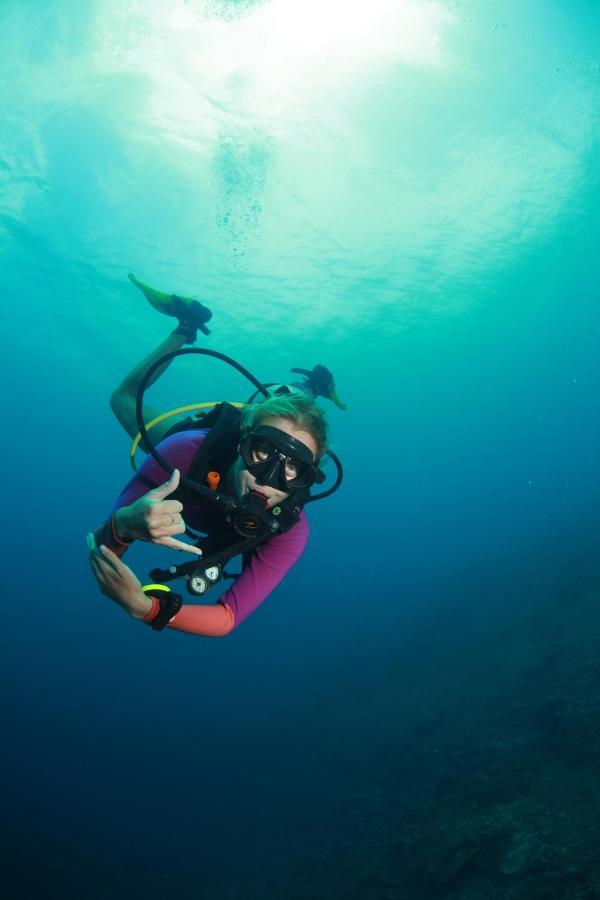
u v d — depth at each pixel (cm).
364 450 5400
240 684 3475
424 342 3027
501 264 2412
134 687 4081
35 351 2872
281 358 2752
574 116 1683
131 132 1571
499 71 1513
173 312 366
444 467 7138
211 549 198
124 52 1380
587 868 529
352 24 1358
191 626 179
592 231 2356
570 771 755
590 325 3512
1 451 5016
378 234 2014
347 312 2466
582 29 1423
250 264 2066
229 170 1694
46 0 1265
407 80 1509
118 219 1847
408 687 1988
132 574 150
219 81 1463
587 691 896
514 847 643
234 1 1275
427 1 1314
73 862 1609
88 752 2695
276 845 1267
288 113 1560
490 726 1101
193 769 2109
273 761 1892
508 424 5728
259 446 182
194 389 3020
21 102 1483
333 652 3334
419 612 3183
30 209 1798
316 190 1797
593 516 2498
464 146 1723
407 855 788
